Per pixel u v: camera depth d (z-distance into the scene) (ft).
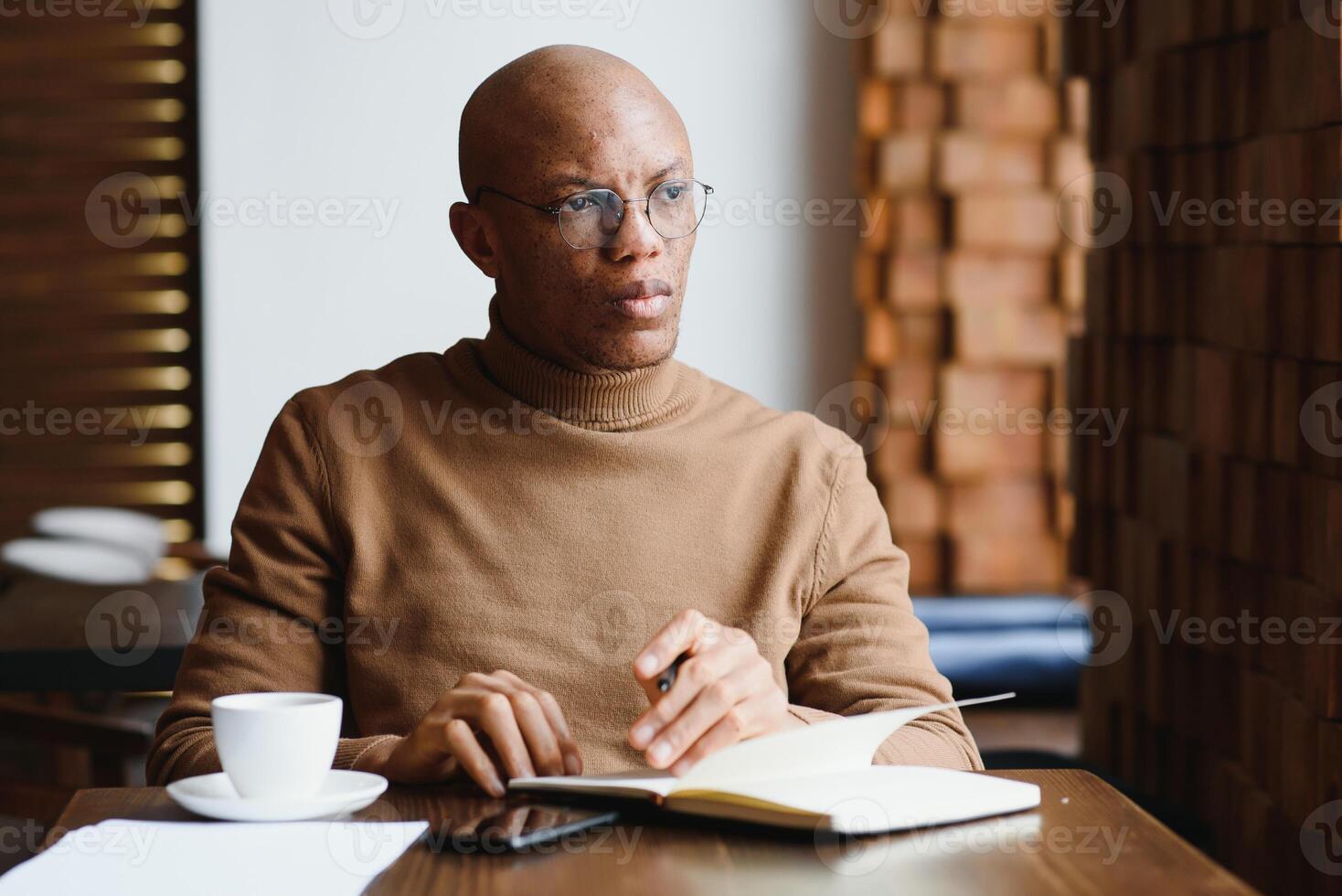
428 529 4.64
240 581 4.67
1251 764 6.01
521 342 4.85
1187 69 6.75
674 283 4.66
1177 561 6.87
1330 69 5.06
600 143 4.54
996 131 14.25
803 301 14.70
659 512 4.72
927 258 14.30
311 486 4.71
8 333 14.93
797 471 4.88
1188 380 6.68
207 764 4.06
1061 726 11.58
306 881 2.85
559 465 4.72
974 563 14.35
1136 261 7.43
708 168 14.56
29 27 14.67
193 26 14.76
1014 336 14.32
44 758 11.44
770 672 3.70
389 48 14.19
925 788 3.39
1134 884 2.84
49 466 15.05
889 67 14.16
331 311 14.35
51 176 14.83
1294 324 5.49
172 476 15.12
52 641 7.46
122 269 14.90
